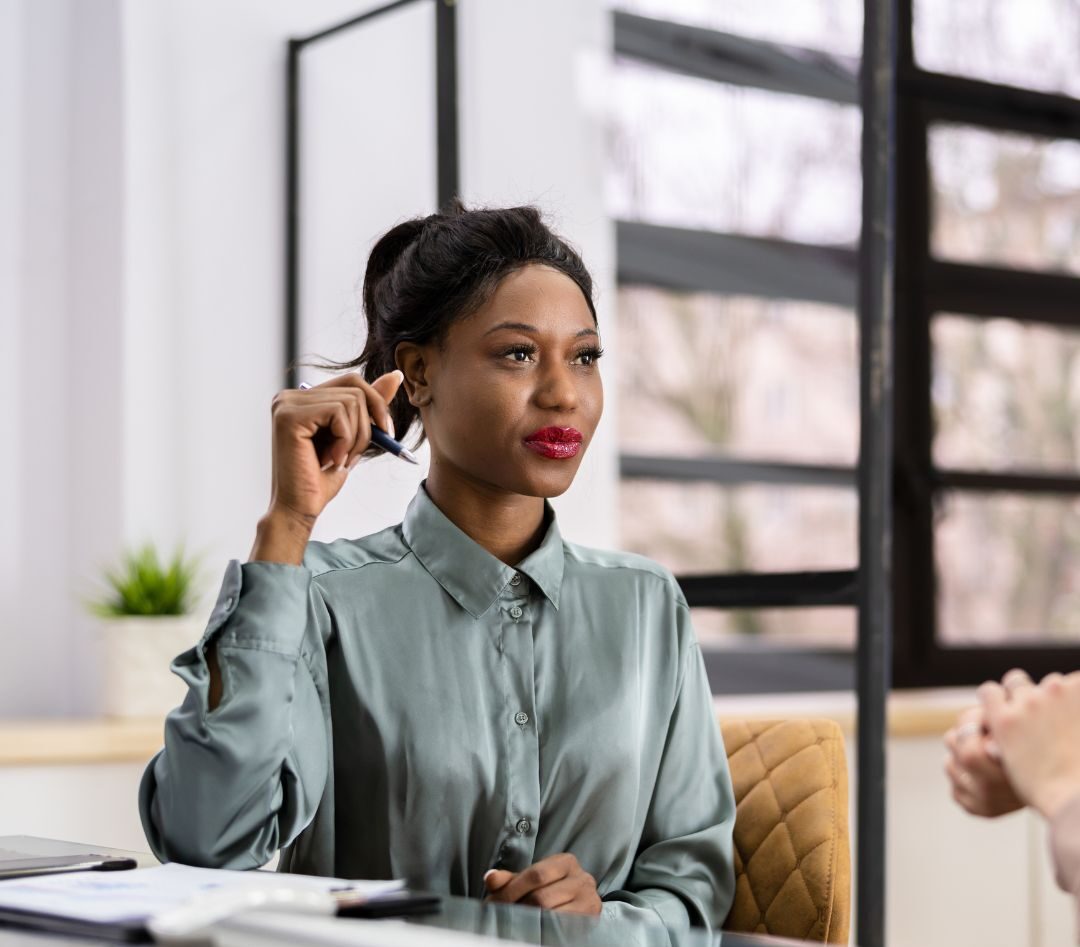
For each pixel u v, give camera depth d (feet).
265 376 11.02
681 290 13.16
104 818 9.33
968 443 14.23
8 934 3.15
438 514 4.89
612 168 12.85
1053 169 14.73
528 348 4.69
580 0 12.07
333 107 11.21
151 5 10.64
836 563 13.67
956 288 14.19
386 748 4.63
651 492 12.96
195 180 10.77
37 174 10.93
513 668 4.77
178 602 10.12
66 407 10.94
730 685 13.12
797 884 5.16
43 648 10.77
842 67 13.84
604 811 4.75
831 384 13.74
